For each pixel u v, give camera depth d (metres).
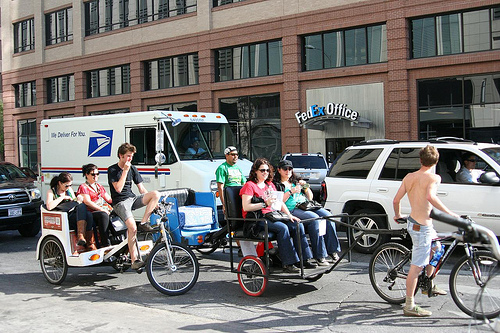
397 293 5.91
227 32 23.84
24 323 5.62
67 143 13.32
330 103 20.39
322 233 6.47
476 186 7.93
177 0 25.73
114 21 28.58
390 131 19.97
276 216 6.36
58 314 5.95
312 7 21.56
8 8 34.69
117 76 28.72
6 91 35.09
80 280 7.86
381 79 20.22
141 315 5.84
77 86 30.31
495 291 4.65
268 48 23.06
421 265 5.32
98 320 5.66
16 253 10.34
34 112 33.47
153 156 11.52
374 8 20.08
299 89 22.08
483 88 18.25
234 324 5.41
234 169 8.60
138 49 27.09
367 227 9.09
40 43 32.47
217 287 7.13
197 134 11.73
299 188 6.89
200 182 10.70
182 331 5.20
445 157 8.40
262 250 6.49
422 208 5.25
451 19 18.84
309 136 21.98
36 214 12.28
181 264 6.86
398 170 8.90
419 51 19.61
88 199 7.58
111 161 12.27
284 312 5.81
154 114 11.34
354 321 5.37
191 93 25.36
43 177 13.91
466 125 18.66
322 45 21.67
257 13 23.05
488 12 18.11
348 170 9.55
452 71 18.75
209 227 8.30
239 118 23.94
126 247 7.29
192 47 25.00
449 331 4.98
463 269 5.37
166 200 7.77
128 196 7.16
